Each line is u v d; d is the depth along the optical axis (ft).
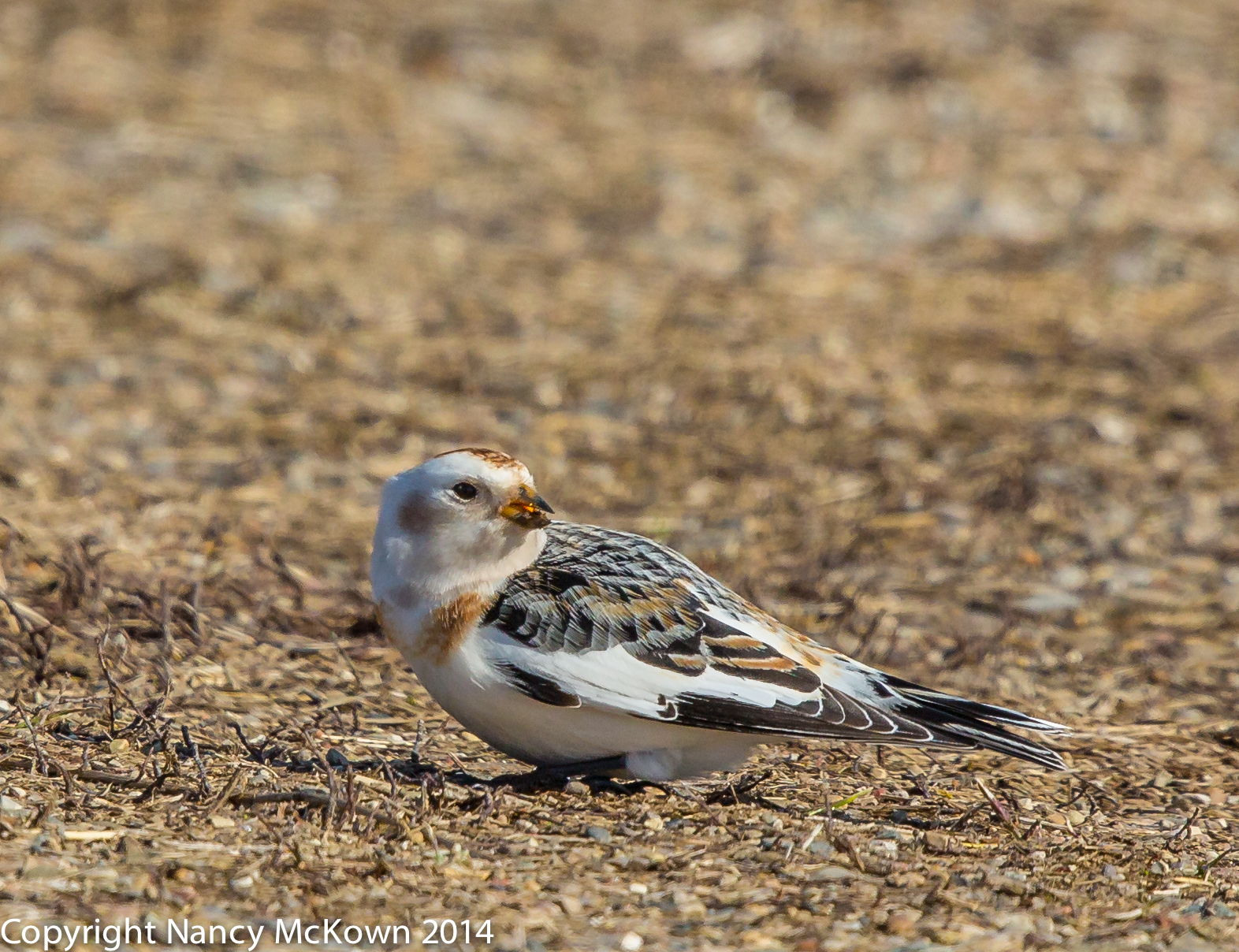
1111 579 39.42
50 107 73.26
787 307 59.16
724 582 37.60
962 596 38.22
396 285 59.93
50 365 51.47
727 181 71.56
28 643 30.94
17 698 27.96
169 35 81.56
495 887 21.56
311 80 78.43
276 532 39.86
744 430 48.65
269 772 25.13
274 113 74.49
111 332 54.54
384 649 32.89
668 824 24.40
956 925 20.93
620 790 25.93
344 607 34.94
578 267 62.59
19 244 60.80
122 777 24.17
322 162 70.85
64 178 67.10
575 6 89.30
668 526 41.75
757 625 25.30
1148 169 74.33
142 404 48.98
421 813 23.76
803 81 81.25
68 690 29.14
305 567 37.58
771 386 51.44
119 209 64.69
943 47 85.61
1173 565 40.42
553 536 26.48
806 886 22.08
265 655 32.09
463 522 24.32
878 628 35.83
